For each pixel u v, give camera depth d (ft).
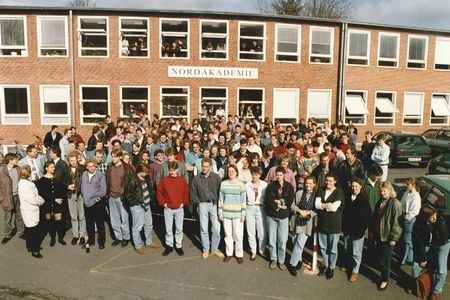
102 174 27.91
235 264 25.70
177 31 68.39
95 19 66.64
